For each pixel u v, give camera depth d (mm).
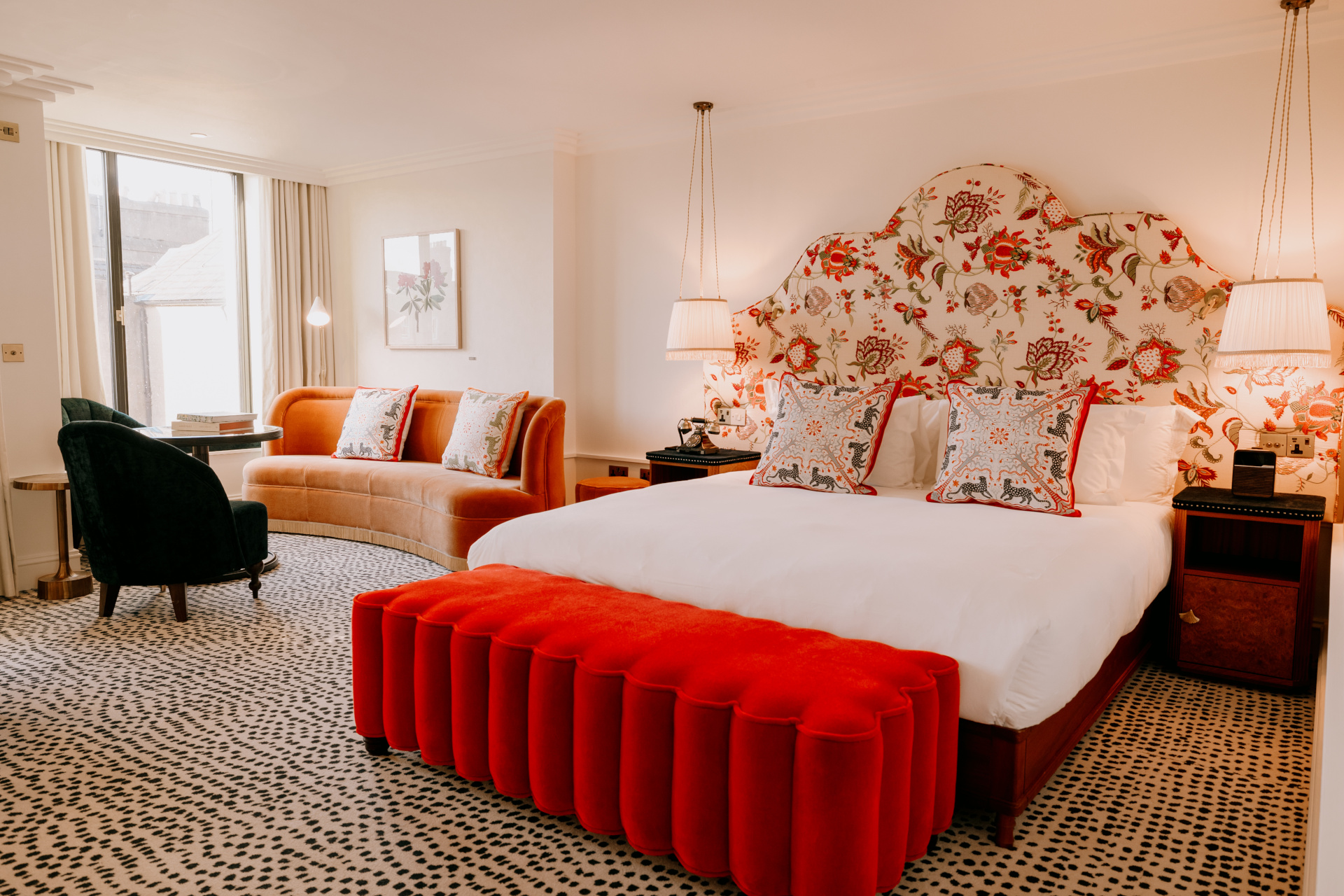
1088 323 3541
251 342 5906
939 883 1720
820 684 1675
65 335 4715
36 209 3768
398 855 1822
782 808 1588
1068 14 3121
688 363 4750
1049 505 2910
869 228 4090
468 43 3488
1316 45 3066
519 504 4223
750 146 4410
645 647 1888
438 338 5629
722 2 3053
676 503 3012
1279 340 2816
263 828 1919
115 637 3219
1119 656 2613
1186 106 3318
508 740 1968
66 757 2248
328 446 5469
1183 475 3385
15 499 3793
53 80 3746
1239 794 2082
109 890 1688
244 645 3133
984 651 1851
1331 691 1684
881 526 2629
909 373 3990
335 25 3307
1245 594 2814
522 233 5168
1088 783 2141
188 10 3154
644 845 1774
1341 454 2887
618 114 4535
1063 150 3584
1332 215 3074
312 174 5910
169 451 3197
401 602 2221
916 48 3498
